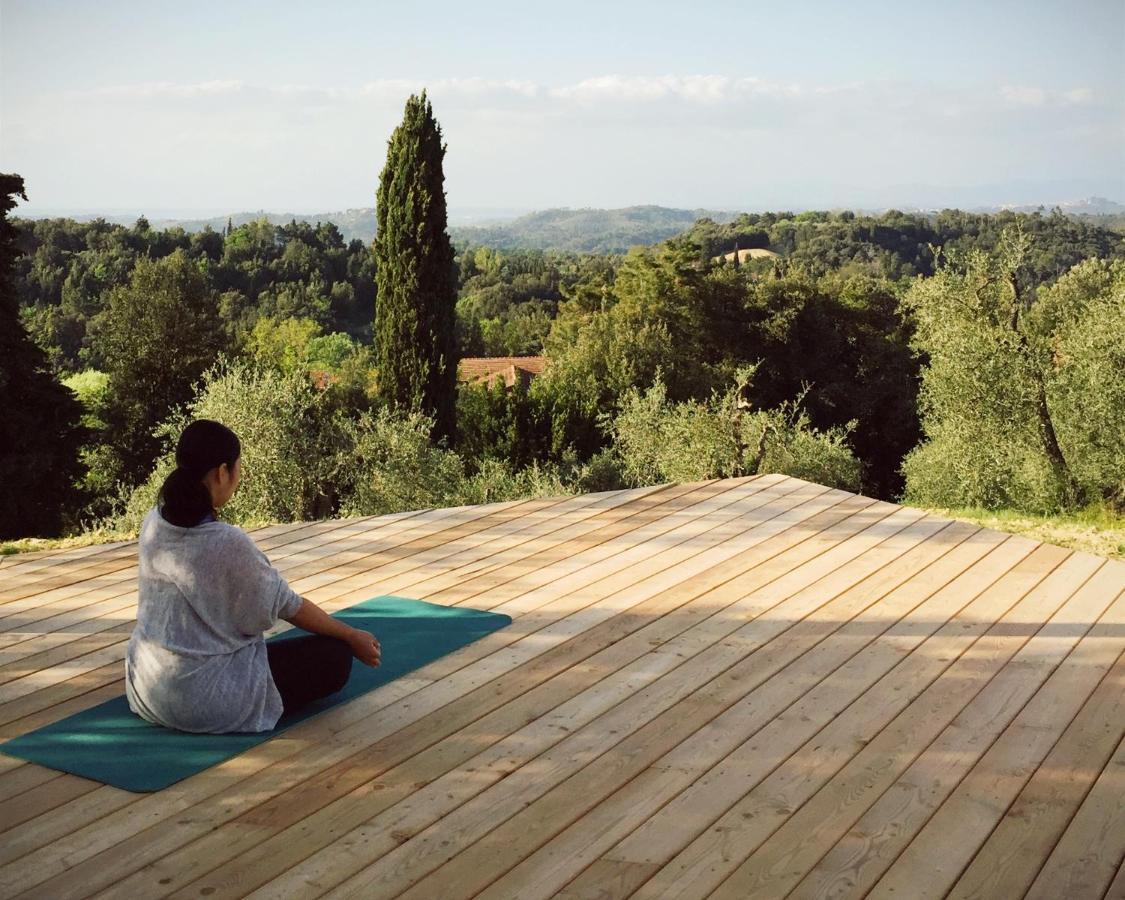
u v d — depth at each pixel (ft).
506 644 11.96
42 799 8.28
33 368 66.90
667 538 16.88
